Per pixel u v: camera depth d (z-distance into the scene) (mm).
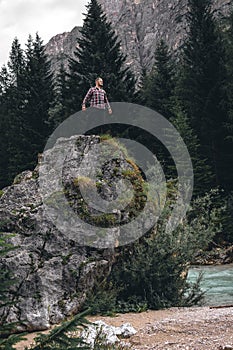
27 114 31547
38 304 7816
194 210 11805
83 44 31844
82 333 6145
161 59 35375
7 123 34938
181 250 10031
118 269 9648
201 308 9391
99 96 13438
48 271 8258
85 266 8648
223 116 29609
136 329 7355
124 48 122375
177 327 7266
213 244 22016
